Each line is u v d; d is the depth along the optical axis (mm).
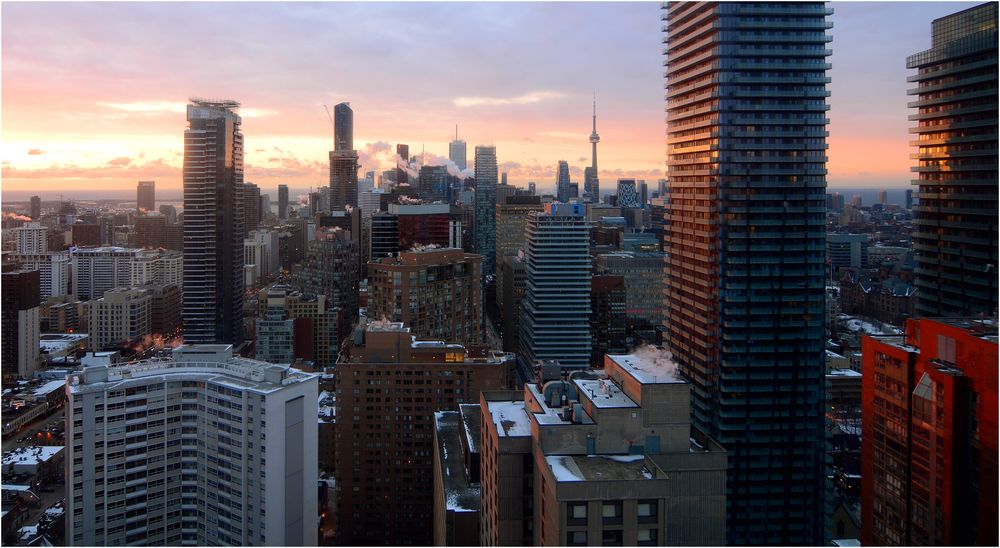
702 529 137125
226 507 191875
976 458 148500
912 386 167250
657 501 125562
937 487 157500
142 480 192000
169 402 194625
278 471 186000
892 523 174250
